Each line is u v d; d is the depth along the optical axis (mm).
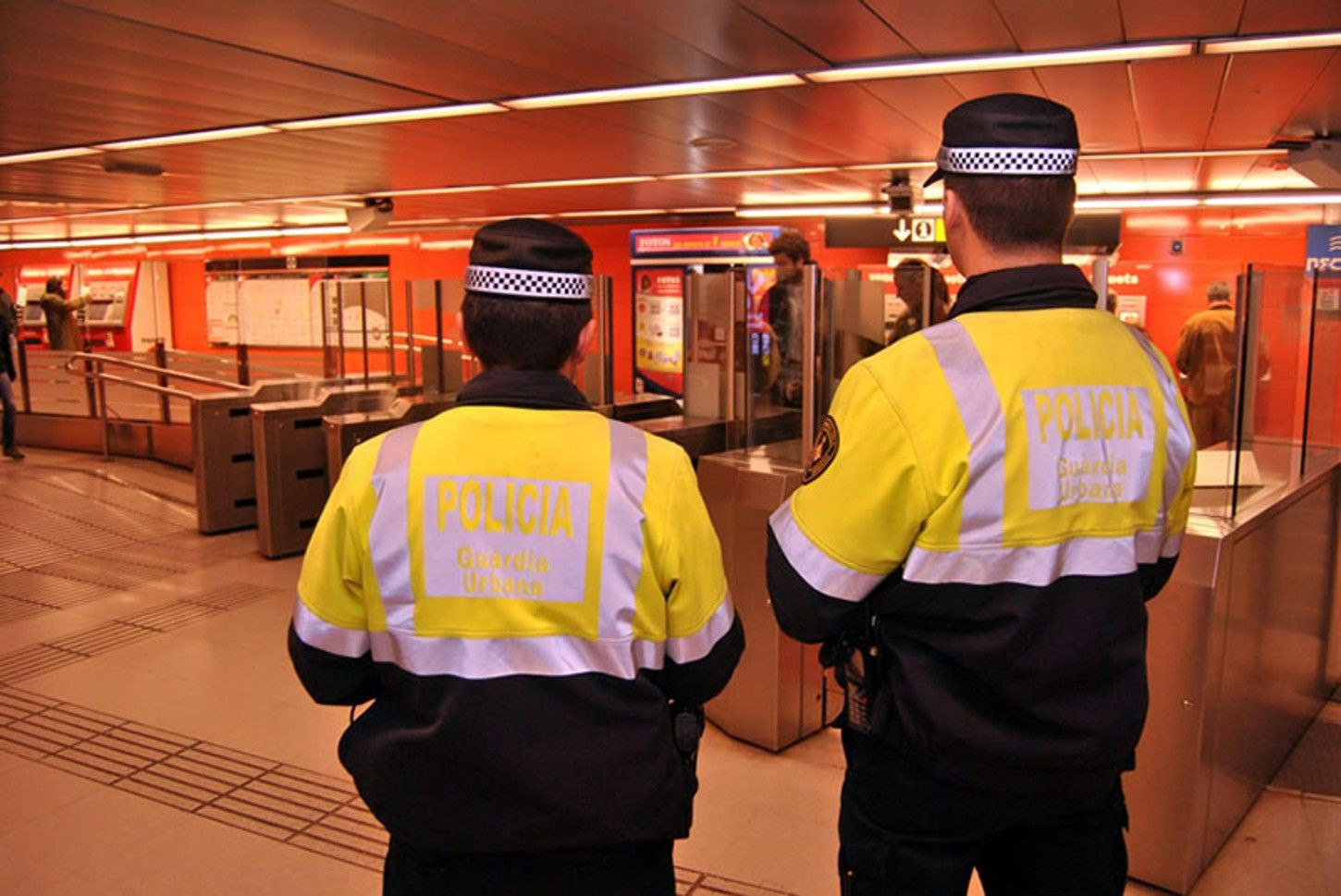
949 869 1446
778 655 3498
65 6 3719
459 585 1351
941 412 1299
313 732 3768
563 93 5375
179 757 3557
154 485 8641
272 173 8578
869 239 11781
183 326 19125
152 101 5488
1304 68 4730
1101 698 1356
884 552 1329
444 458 1384
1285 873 2787
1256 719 3076
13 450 9766
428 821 1369
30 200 10562
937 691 1355
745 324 4160
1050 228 1400
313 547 1420
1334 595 3998
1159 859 2717
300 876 2822
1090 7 3791
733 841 2984
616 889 1416
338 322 8977
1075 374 1353
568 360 1476
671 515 1395
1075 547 1343
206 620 5152
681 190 10273
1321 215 10281
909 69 4816
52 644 4762
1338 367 3867
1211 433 3104
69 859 2898
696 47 4434
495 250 1420
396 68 4770
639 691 1376
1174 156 7500
